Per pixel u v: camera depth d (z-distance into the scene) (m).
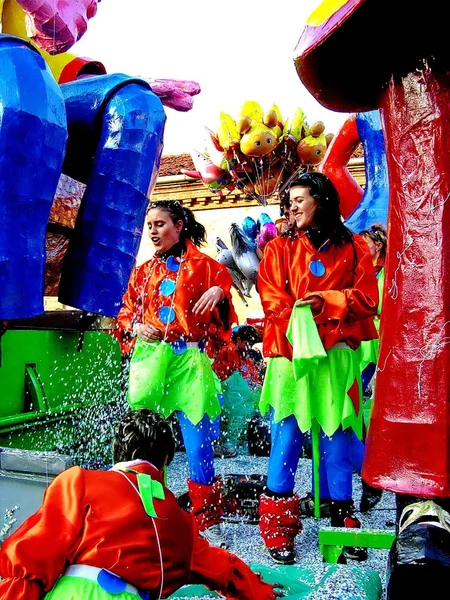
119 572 1.68
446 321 1.65
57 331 4.58
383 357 1.77
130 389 3.19
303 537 3.17
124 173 3.43
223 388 5.52
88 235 3.46
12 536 1.67
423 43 1.70
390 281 1.79
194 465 3.14
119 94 3.50
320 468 3.46
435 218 1.68
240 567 2.05
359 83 1.91
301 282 2.94
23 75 2.79
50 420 4.32
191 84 4.37
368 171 5.40
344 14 1.67
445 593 1.59
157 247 3.36
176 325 3.21
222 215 11.38
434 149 1.69
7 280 2.72
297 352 2.71
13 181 2.73
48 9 3.10
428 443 1.63
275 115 5.11
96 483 1.80
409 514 1.77
